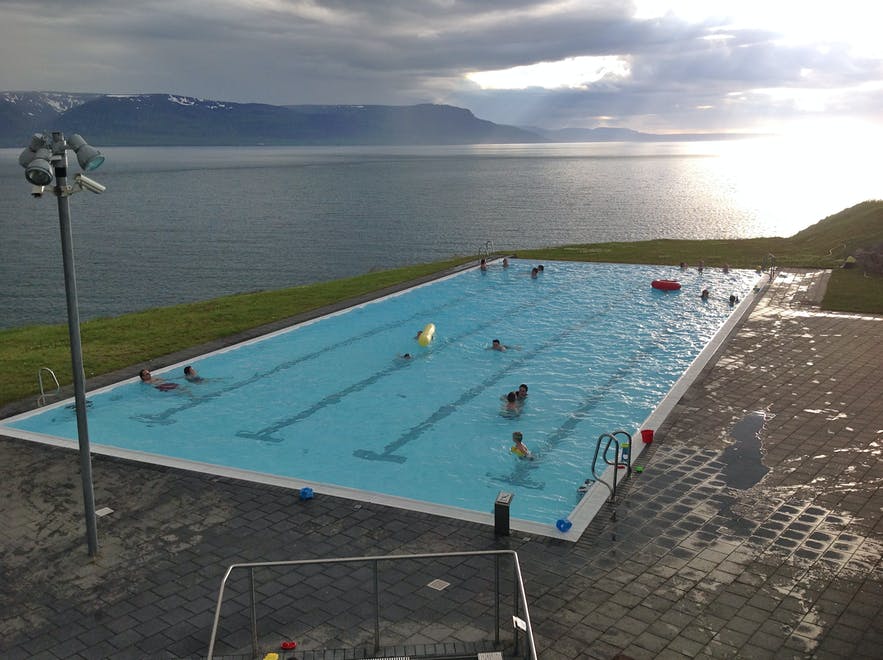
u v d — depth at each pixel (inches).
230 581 347.3
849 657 279.6
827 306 979.3
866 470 466.3
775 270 1266.0
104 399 679.7
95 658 290.0
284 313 1014.4
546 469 523.5
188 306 1098.1
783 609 313.6
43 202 4690.0
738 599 321.7
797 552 364.2
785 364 717.3
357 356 824.9
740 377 678.5
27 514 426.6
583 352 831.1
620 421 618.8
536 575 345.1
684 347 840.9
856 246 1433.3
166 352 822.5
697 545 372.8
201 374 758.5
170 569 359.9
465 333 917.2
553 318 991.0
